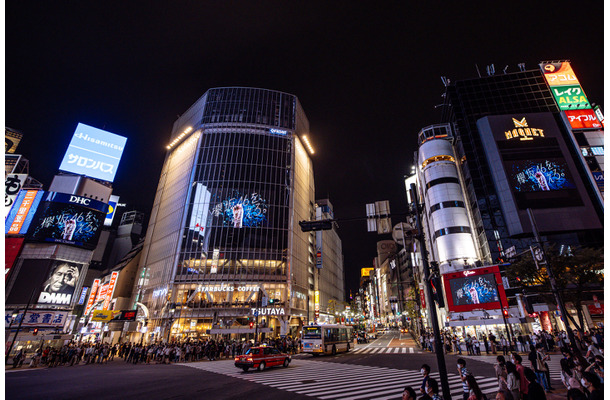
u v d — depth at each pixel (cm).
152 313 5269
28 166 5284
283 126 7175
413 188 1139
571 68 5391
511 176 4550
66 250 4681
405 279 10675
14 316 3988
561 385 1344
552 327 3591
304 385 1498
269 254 5609
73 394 1283
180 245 5506
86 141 5369
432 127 5834
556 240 4159
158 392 1328
